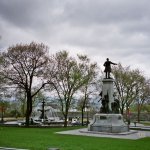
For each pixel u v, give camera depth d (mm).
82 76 62625
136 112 128125
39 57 58406
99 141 30375
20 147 23062
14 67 57594
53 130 46656
